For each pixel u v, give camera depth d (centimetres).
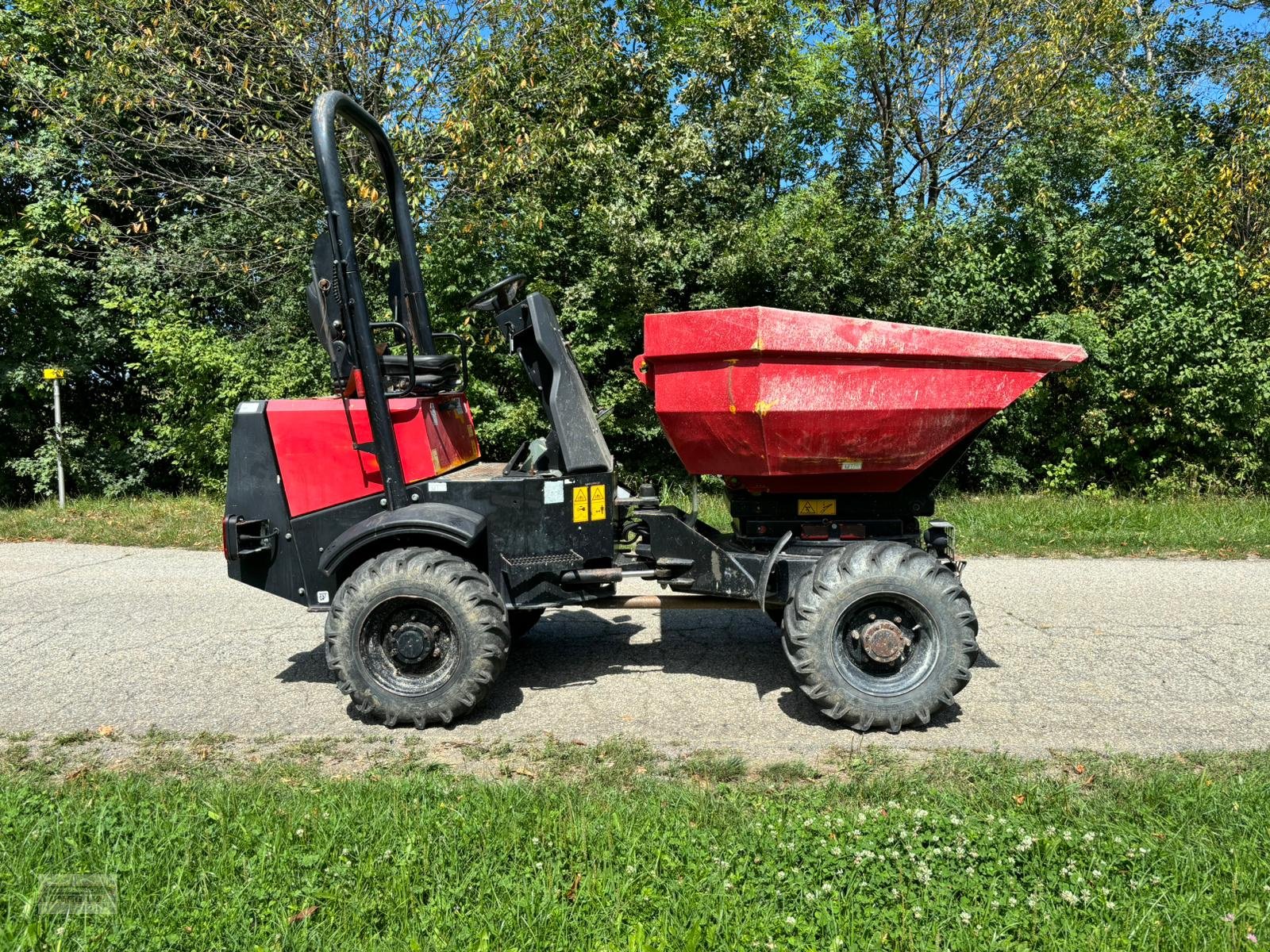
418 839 314
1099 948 254
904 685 446
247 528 480
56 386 1266
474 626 449
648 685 527
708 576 492
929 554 459
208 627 649
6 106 1362
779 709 485
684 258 1238
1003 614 666
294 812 338
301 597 486
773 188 1469
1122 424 1358
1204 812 338
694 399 457
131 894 283
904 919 269
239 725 469
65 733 458
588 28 1266
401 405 481
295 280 1260
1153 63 1850
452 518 459
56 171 1334
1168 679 521
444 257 1187
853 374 438
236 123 1247
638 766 411
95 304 1421
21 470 1377
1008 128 1588
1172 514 1026
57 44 1341
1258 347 1280
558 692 516
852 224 1252
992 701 491
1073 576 789
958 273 1299
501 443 1252
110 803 349
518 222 1194
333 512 482
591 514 489
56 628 649
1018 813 345
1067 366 445
